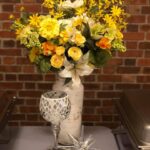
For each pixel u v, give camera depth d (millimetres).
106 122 2145
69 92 1278
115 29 1243
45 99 1185
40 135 1478
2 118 1341
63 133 1331
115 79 2062
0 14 1938
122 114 1462
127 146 1431
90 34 1200
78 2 1240
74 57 1160
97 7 1286
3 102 1443
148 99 1479
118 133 1518
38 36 1172
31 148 1361
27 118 2135
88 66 1222
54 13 1251
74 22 1199
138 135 1252
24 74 2047
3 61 2023
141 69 2045
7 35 1974
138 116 1307
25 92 2082
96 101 2104
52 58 1175
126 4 1918
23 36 1188
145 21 1959
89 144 1381
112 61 2023
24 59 2018
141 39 1988
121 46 1254
